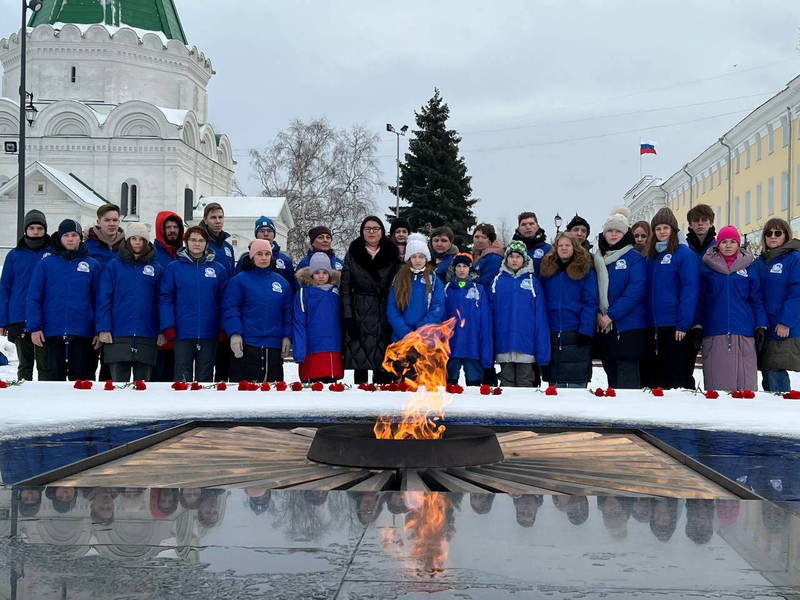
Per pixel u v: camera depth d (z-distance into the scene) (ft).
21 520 6.43
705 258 23.06
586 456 10.18
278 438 11.44
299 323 24.34
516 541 5.89
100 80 135.13
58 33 133.49
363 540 5.90
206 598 4.62
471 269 26.27
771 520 6.55
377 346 24.07
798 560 5.46
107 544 5.73
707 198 159.63
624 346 23.39
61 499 7.20
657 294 23.03
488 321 24.32
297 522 6.40
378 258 24.35
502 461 9.71
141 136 131.85
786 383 22.86
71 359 24.36
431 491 7.63
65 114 131.13
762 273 23.04
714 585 4.93
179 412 14.24
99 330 24.00
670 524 6.42
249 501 7.15
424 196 153.38
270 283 24.54
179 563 5.29
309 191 150.30
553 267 23.94
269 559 5.40
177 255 25.14
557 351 23.90
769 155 123.03
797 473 8.76
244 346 24.23
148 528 6.19
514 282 23.99
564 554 5.57
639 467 9.46
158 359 26.16
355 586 4.86
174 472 8.96
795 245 22.76
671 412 14.37
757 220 128.98
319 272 24.45
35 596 4.62
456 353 24.13
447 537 5.99
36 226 26.30
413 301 23.68
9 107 131.64
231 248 27.40
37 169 120.78
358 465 9.12
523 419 13.70
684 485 8.43
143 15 141.59
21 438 11.25
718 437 11.61
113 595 4.65
